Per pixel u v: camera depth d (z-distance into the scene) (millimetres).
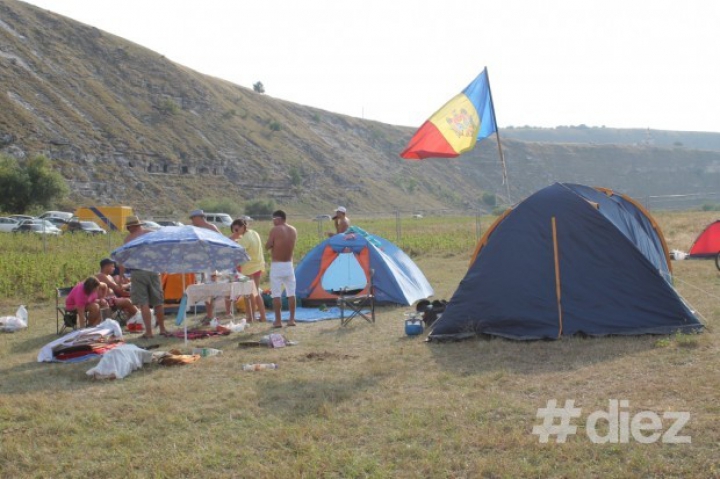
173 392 7406
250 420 6387
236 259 11211
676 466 4875
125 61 109812
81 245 30953
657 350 8195
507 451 5336
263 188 101188
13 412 6770
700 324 9203
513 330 9484
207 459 5449
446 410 6359
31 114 81000
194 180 93562
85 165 80250
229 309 13461
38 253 26469
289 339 10594
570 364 7879
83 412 6742
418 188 135125
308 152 122625
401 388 7258
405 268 14852
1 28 94875
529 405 6391
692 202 156250
